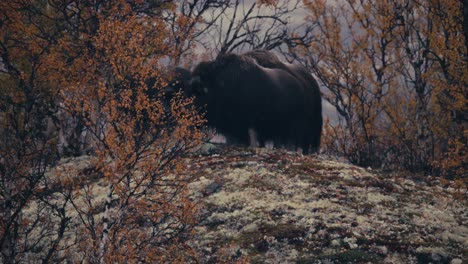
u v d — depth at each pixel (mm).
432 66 136500
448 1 121625
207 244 75500
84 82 64625
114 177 60000
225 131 100625
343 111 146375
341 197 86062
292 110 104188
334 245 73875
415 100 139000
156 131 60562
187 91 96438
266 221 79062
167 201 61812
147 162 60188
